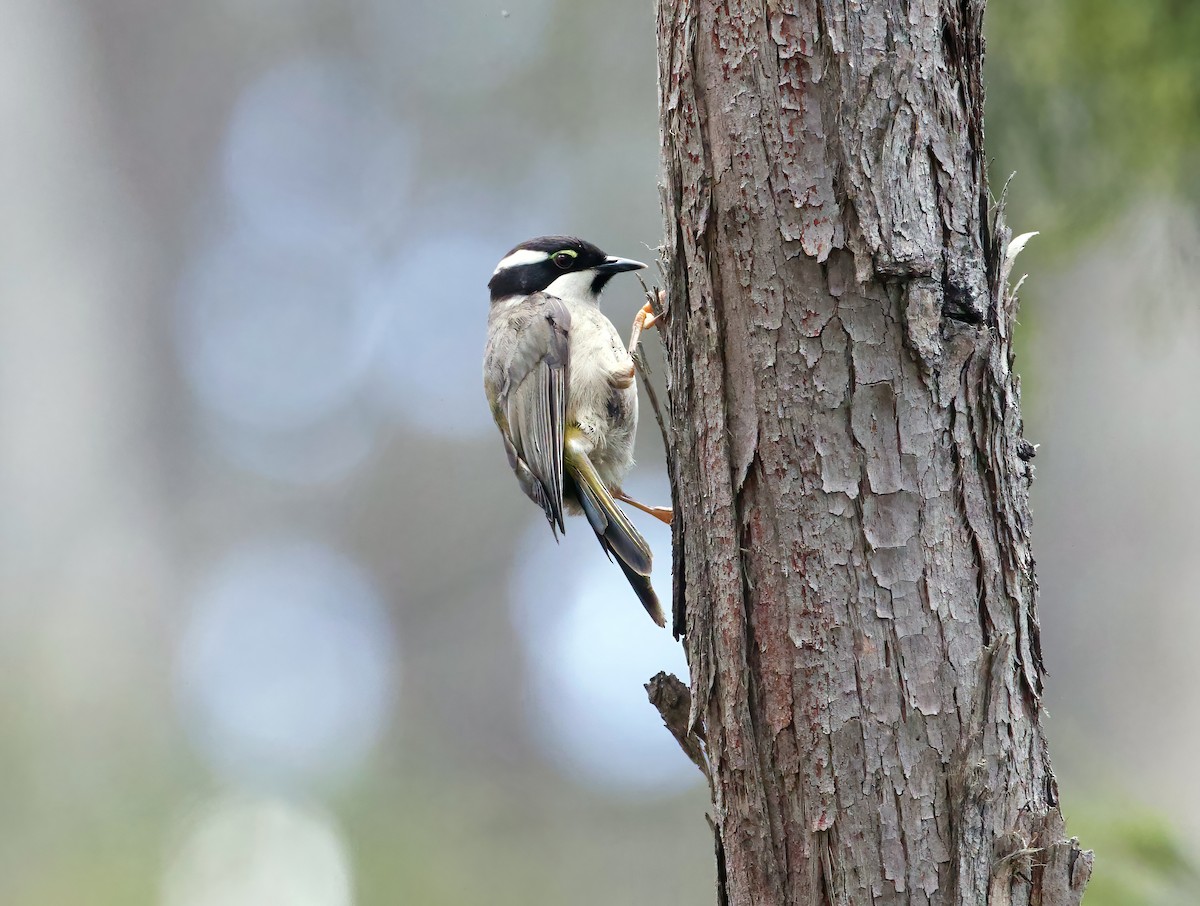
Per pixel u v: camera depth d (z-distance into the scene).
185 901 15.88
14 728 17.78
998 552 4.39
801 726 4.35
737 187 4.46
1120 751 12.49
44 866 16.08
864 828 4.26
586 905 16.94
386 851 16.98
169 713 19.44
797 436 4.39
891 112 4.33
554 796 17.97
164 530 22.03
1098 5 8.36
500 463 21.94
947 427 4.35
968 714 4.27
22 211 21.20
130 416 22.08
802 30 4.38
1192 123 8.42
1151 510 12.91
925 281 4.32
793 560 4.39
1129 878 6.96
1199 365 12.82
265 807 17.27
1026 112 8.77
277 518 22.34
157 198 23.06
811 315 4.38
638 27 19.23
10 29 21.38
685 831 17.28
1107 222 8.88
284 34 22.91
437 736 20.84
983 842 4.21
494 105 20.66
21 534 20.20
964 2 4.47
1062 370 13.02
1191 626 12.50
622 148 19.52
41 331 21.11
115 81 22.92
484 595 21.69
